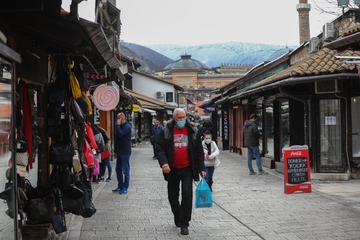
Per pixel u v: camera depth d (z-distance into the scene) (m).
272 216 8.70
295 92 13.54
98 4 8.03
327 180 13.23
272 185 12.66
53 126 6.68
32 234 6.48
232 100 24.42
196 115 53.12
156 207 9.74
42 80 7.27
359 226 7.74
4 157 4.80
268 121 17.42
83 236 7.29
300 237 7.12
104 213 9.10
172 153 7.54
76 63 8.16
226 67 80.88
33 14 5.11
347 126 13.21
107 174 16.06
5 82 4.79
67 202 6.66
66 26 5.13
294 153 11.22
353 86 13.16
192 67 79.88
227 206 9.77
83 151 8.01
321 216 8.57
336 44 7.50
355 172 13.39
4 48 4.58
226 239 7.10
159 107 42.00
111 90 11.48
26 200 6.41
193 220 8.50
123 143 11.52
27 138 6.38
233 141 25.91
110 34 5.70
